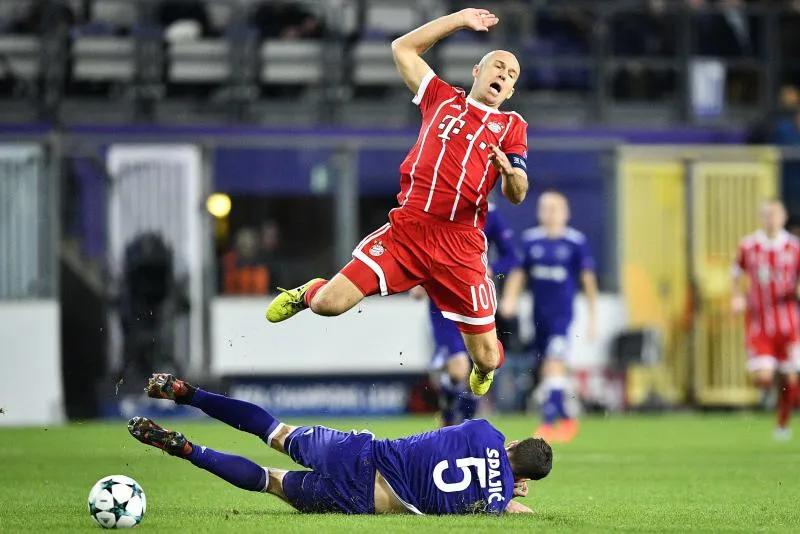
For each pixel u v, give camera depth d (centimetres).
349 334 6209
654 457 4353
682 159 6594
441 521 2339
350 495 2434
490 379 2931
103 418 6097
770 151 6681
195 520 2436
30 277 5959
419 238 2711
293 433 2481
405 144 6406
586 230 6525
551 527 2339
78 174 6138
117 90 6888
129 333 6091
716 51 7469
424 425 5425
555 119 7169
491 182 2734
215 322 6144
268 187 6297
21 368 5934
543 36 7312
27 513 2617
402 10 7288
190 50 6919
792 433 5538
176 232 6156
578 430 5653
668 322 6594
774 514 2716
